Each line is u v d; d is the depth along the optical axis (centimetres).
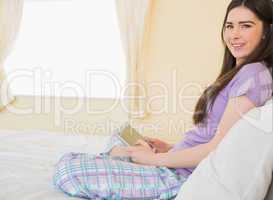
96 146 191
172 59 280
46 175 140
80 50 299
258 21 118
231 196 86
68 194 116
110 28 293
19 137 204
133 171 114
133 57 277
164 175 115
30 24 305
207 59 274
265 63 118
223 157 93
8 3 297
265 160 87
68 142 199
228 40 128
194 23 273
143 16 274
